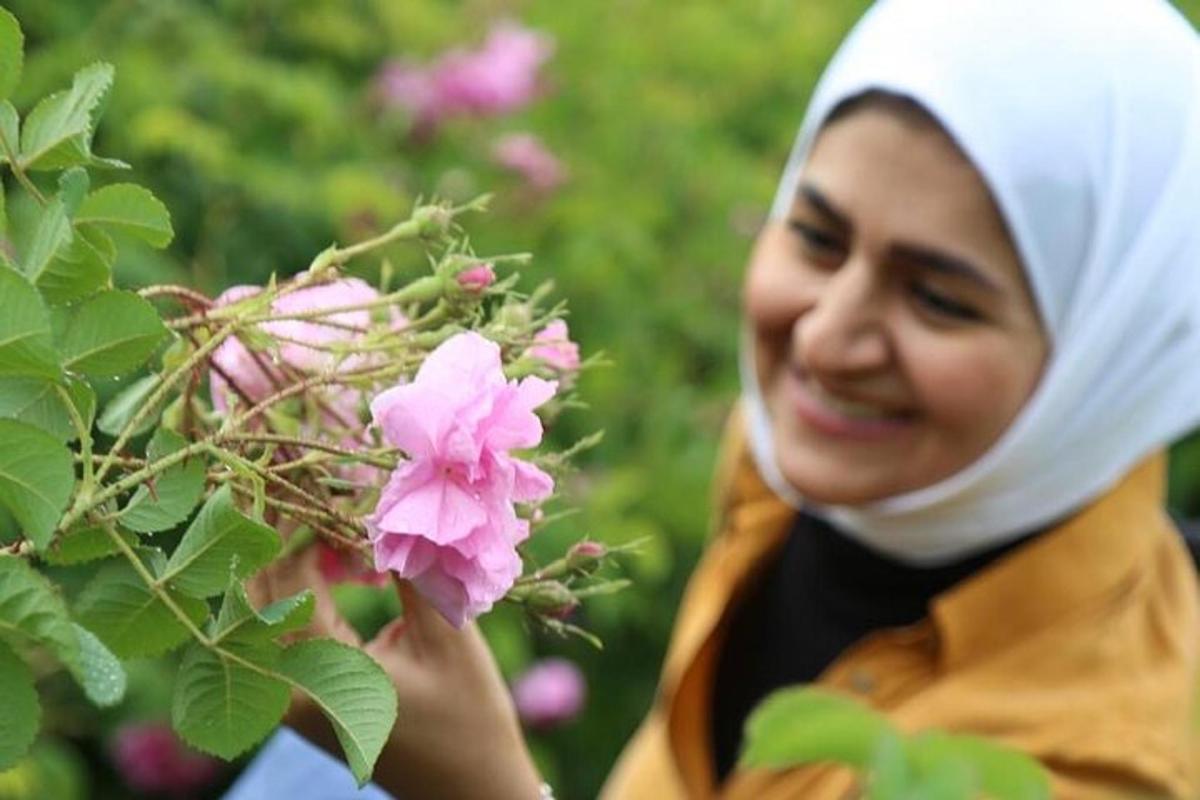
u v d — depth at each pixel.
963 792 1.27
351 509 1.30
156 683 3.47
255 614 1.08
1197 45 2.42
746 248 4.43
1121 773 2.11
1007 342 2.21
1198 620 2.35
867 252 2.21
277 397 1.22
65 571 2.61
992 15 2.25
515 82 4.03
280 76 3.69
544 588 1.33
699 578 2.70
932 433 2.23
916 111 2.21
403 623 1.51
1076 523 2.27
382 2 4.09
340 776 1.94
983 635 2.22
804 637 2.50
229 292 1.31
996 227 2.20
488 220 4.06
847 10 5.01
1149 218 2.29
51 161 1.15
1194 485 4.52
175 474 1.12
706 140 4.52
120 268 3.19
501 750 1.52
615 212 4.18
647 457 4.08
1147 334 2.30
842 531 2.45
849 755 1.35
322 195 3.62
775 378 2.38
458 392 1.14
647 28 4.67
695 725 2.56
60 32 3.52
